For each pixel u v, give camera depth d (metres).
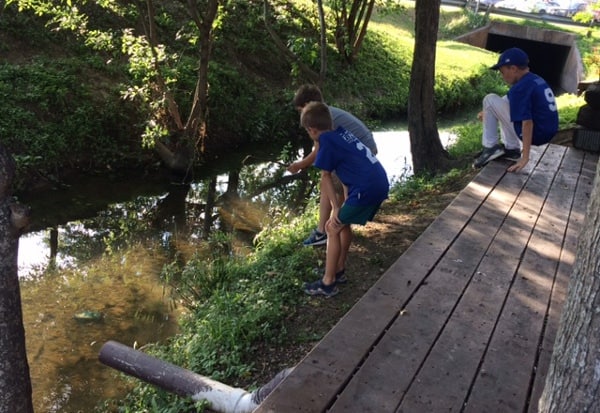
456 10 28.17
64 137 9.66
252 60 14.15
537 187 6.35
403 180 8.61
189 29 13.02
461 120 16.69
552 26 27.61
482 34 26.70
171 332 5.73
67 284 6.63
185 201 9.70
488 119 7.08
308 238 6.07
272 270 5.68
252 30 14.72
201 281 6.18
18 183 8.84
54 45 11.00
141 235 8.20
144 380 4.19
